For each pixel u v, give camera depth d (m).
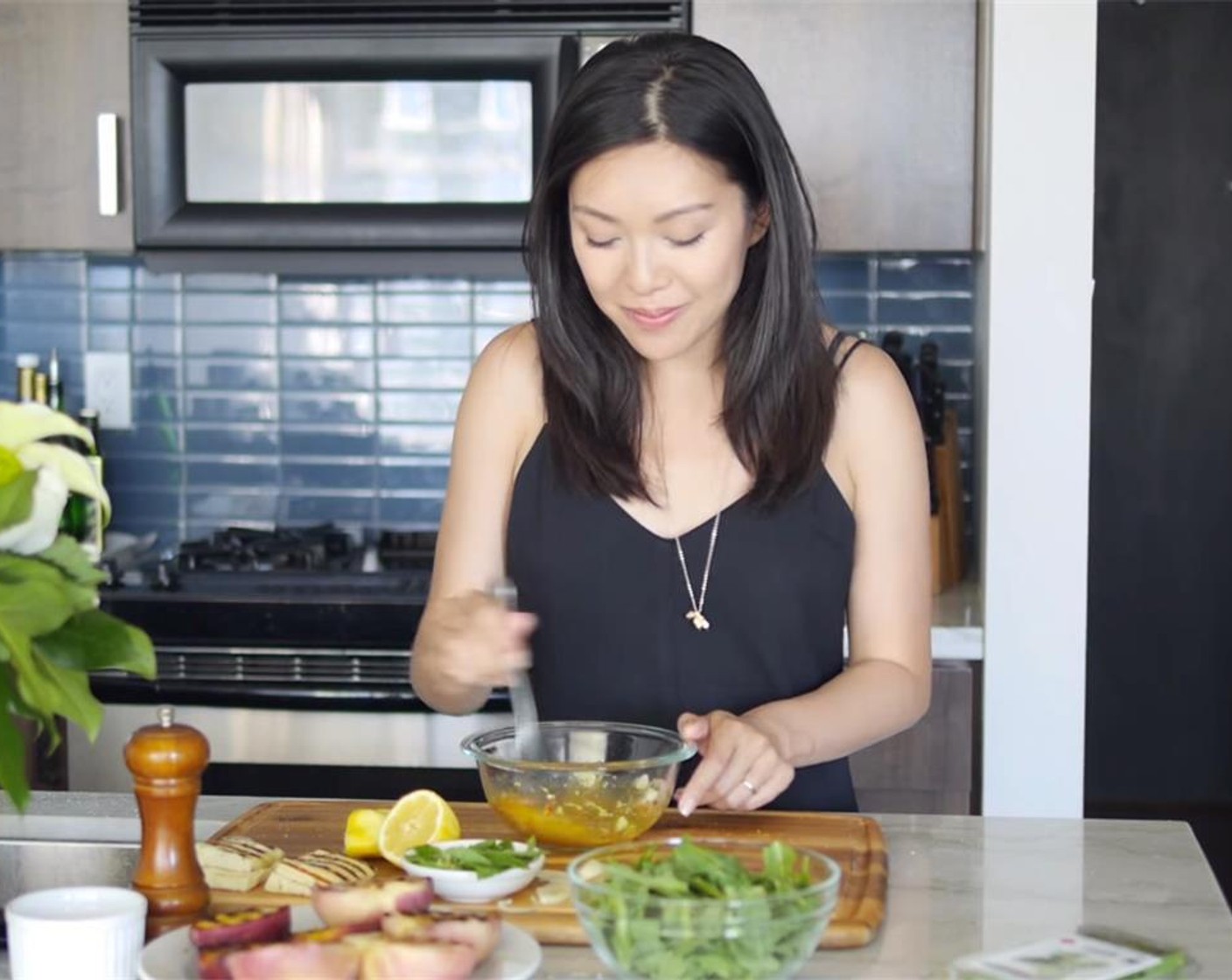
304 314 3.45
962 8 2.94
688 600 1.84
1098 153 3.39
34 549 1.21
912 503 1.85
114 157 3.06
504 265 3.07
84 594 1.21
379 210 3.03
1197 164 3.39
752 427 1.81
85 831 1.67
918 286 3.36
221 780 2.85
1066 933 1.37
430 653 1.65
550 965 1.29
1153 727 3.52
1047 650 2.78
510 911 1.36
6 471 1.17
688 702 1.85
